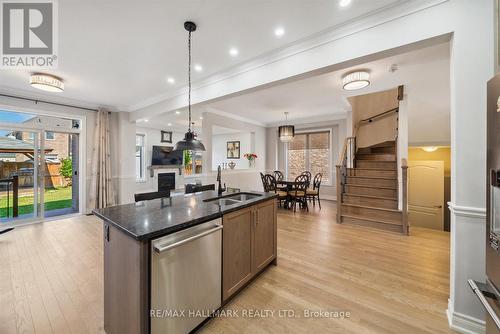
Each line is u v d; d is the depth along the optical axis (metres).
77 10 1.97
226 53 2.74
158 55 2.80
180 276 1.50
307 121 7.16
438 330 1.65
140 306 1.29
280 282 2.30
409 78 3.47
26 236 3.63
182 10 1.98
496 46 1.49
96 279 2.34
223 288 1.87
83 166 5.02
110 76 3.46
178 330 1.50
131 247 1.35
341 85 3.92
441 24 1.69
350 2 1.88
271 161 8.09
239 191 3.02
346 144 4.94
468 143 1.59
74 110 4.89
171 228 1.42
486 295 1.26
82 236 3.64
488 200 1.26
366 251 3.06
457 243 1.64
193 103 3.84
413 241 3.43
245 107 5.59
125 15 2.04
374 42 2.00
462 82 1.61
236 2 1.88
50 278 2.35
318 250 3.09
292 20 2.11
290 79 2.65
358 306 1.92
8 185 4.26
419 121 4.69
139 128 7.76
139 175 7.89
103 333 1.63
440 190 5.03
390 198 4.07
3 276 2.39
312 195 5.81
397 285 2.24
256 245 2.31
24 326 1.68
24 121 4.32
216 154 9.62
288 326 1.70
